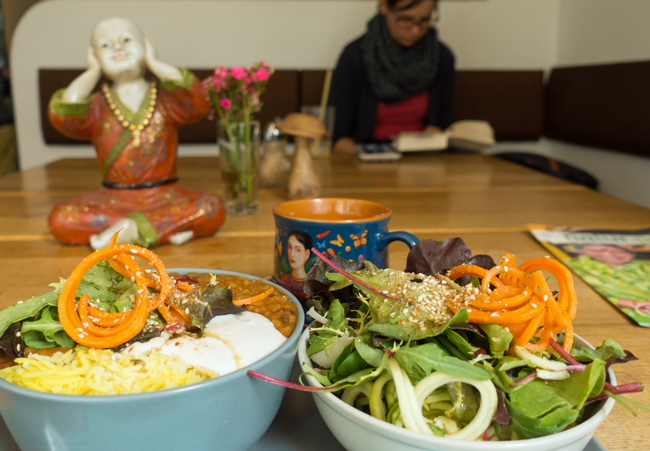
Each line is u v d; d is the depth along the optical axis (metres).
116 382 0.34
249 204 1.13
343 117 2.71
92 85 0.92
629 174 2.61
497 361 0.38
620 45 2.74
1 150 3.11
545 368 0.37
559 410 0.33
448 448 0.31
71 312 0.38
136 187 0.95
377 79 2.63
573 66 3.04
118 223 0.86
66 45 3.08
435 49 2.69
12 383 0.33
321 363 0.43
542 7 3.34
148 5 3.10
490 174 1.60
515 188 1.40
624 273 0.76
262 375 0.35
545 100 3.32
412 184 1.43
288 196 1.28
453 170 1.67
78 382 0.35
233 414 0.35
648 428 0.42
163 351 0.37
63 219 0.88
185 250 0.88
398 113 2.78
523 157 2.71
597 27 2.94
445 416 0.38
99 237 0.85
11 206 1.17
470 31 3.34
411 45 2.66
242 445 0.38
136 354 0.37
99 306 0.42
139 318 0.37
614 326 0.60
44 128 3.04
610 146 2.65
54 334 0.39
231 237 0.96
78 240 0.90
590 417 0.36
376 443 0.34
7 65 3.72
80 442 0.33
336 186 1.40
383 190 1.35
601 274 0.75
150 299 0.41
